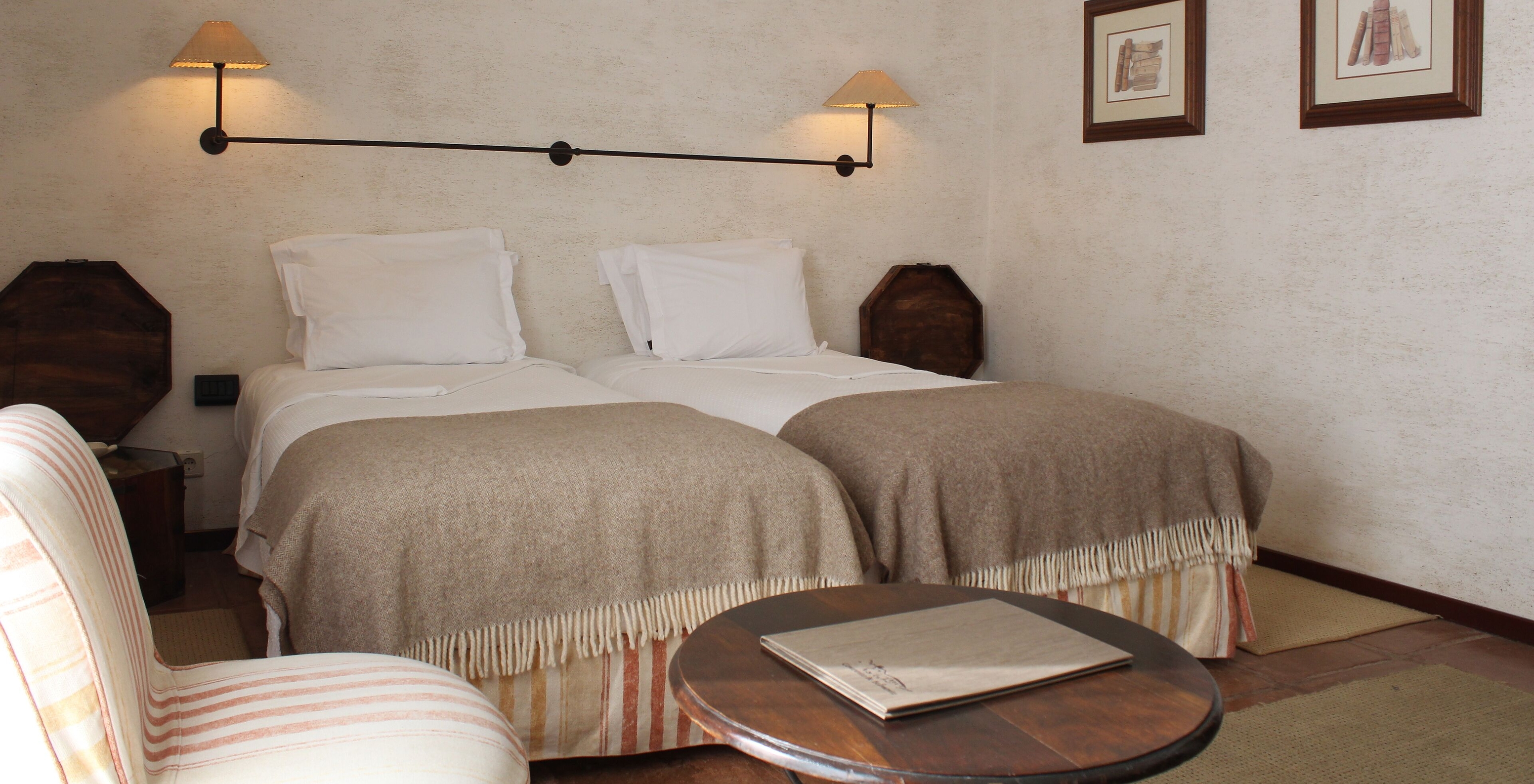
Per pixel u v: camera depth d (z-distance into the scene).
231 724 1.06
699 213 3.74
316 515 1.57
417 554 1.58
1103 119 3.68
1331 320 2.98
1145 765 0.89
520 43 3.39
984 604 1.30
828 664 1.07
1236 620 2.34
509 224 3.44
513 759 1.11
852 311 4.09
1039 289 4.06
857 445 2.08
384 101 3.23
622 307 3.55
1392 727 2.01
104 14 2.90
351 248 3.14
